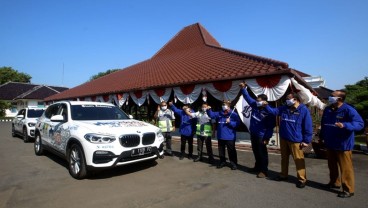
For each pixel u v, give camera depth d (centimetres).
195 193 463
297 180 538
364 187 498
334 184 486
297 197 443
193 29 2022
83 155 546
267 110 550
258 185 507
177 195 454
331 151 480
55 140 682
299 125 497
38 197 450
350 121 448
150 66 1809
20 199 441
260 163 585
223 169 634
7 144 1069
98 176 573
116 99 1508
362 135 1418
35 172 614
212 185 508
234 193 462
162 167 651
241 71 939
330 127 471
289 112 514
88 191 478
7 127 2067
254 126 582
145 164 682
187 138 749
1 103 3547
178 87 1123
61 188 496
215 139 1066
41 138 796
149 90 1278
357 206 404
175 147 973
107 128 570
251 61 1034
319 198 439
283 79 806
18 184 522
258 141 569
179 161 720
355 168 654
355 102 1535
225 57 1271
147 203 420
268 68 863
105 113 716
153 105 1623
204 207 402
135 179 550
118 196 452
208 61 1312
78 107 700
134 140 571
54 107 785
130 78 1686
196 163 697
